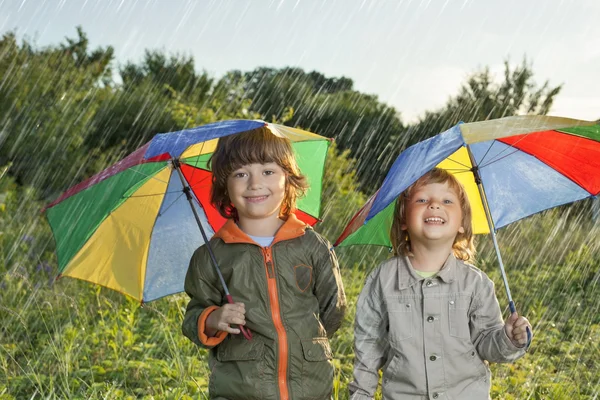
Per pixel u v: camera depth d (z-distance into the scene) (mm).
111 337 5758
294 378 3064
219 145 3260
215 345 3129
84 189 3123
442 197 3107
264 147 3170
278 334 3057
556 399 4559
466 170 3299
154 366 5051
